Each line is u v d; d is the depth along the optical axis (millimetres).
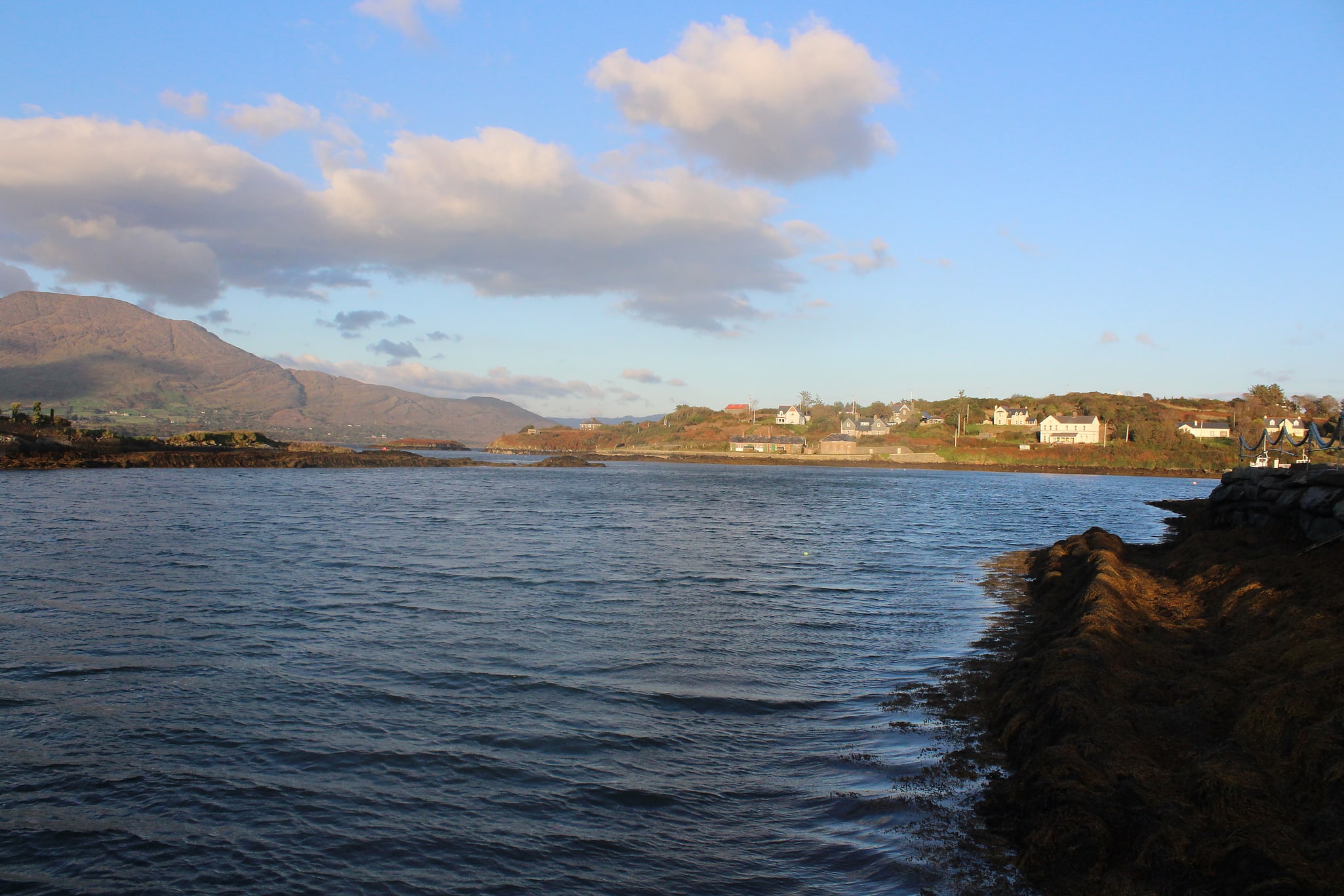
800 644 19047
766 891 8312
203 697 14148
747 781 11094
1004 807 9625
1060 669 12383
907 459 182250
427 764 11516
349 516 49125
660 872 8727
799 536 44438
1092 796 8562
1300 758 8398
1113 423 199125
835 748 12289
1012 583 29422
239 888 8375
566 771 11320
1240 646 14031
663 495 80250
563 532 43219
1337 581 14766
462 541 38000
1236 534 24141
